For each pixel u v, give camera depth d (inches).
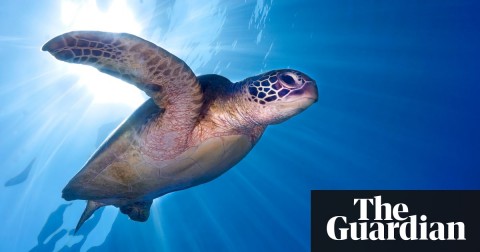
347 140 714.2
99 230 603.8
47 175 499.8
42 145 475.2
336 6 572.4
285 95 128.2
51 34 411.5
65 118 470.3
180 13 474.6
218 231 719.1
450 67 598.9
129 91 466.9
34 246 561.3
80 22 420.8
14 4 373.1
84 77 437.4
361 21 589.3
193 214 690.2
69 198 157.2
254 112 133.3
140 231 647.1
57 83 435.2
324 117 699.4
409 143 673.0
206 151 135.7
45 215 525.7
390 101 655.8
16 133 447.8
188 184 156.2
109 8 419.5
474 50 568.7
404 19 574.9
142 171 139.6
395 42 600.4
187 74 106.9
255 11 538.6
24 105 435.5
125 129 135.9
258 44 596.7
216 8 498.6
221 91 137.5
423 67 611.5
